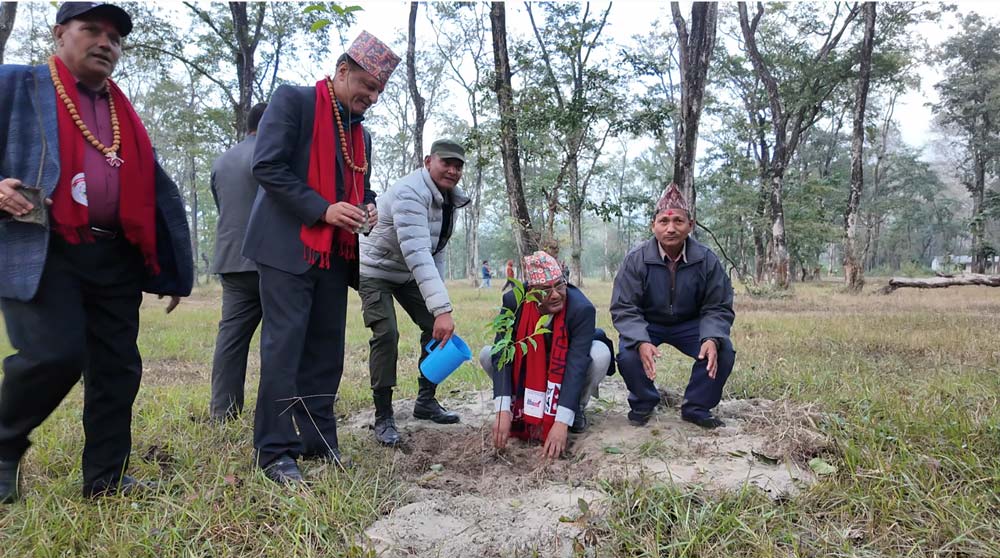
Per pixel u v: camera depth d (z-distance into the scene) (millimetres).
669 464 3188
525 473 3352
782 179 23469
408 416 4566
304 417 3354
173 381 6250
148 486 2854
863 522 2559
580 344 3629
